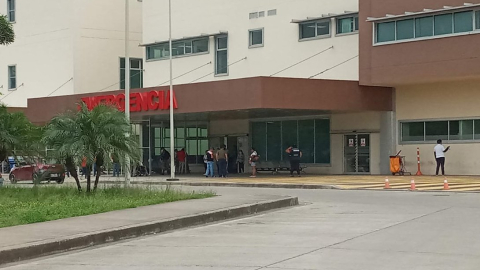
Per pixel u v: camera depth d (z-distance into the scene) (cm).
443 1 3162
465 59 3083
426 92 3516
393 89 3638
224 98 3391
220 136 4478
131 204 1792
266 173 4153
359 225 1457
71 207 1722
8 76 5459
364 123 3731
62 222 1465
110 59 5084
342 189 2656
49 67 5134
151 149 4525
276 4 3981
